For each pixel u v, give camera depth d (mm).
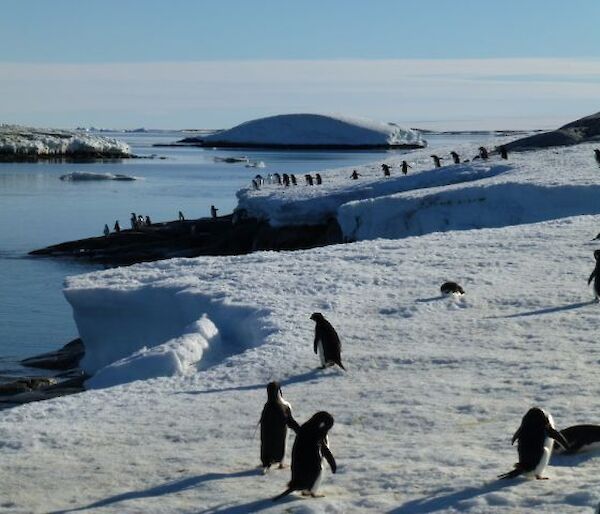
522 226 35500
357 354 17688
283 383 16109
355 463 10672
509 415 12758
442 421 12688
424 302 22312
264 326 20844
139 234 67000
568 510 8328
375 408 13602
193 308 24484
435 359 16922
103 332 27000
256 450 11891
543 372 15250
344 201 58500
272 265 28859
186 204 104188
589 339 17844
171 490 10258
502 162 60125
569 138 71938
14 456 12359
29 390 25219
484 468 10180
